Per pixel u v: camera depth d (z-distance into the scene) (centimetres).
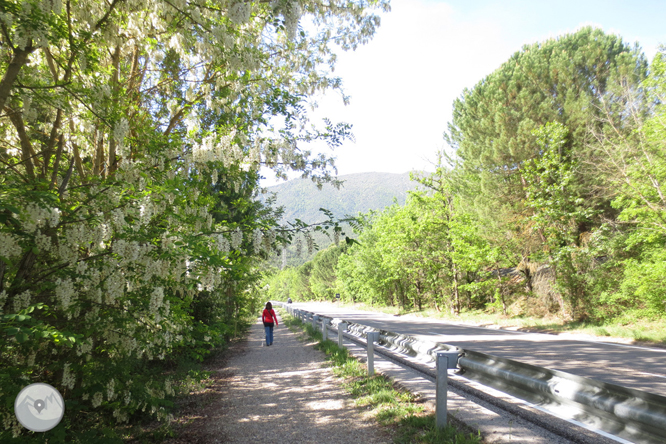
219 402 601
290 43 812
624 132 1470
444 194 2447
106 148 574
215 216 775
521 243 1894
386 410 471
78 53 404
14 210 252
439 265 2470
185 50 592
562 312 1669
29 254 350
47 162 443
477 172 2050
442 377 395
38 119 514
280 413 521
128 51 602
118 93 462
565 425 383
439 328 1733
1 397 271
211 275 419
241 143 571
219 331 639
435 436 376
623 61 1555
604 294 1444
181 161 512
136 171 446
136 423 498
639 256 1433
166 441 443
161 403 448
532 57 1825
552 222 1633
